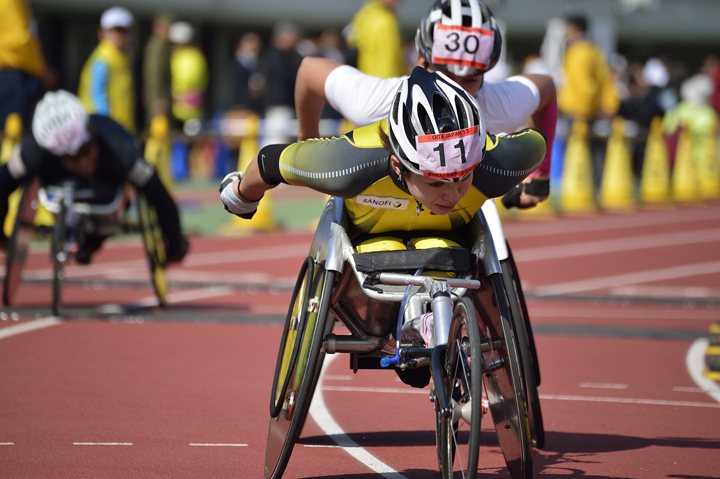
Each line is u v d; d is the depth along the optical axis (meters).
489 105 15.43
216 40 88.56
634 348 25.00
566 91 61.00
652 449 16.17
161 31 57.38
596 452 15.96
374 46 41.72
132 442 15.98
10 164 26.05
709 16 107.69
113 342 24.28
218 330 26.22
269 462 13.73
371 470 14.86
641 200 66.69
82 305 29.23
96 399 18.81
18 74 40.59
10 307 28.28
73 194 26.31
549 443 16.55
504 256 14.78
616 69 71.19
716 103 78.12
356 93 15.61
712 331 25.20
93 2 76.19
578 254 42.69
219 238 46.16
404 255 12.99
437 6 15.09
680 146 69.94
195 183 71.06
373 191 12.85
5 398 18.70
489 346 13.49
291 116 63.19
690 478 14.52
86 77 43.91
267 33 90.00
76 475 14.14
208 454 15.44
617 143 64.56
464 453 15.95
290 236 47.28
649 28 104.38
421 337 12.95
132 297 31.09
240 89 67.19
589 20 97.69
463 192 12.41
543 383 21.16
